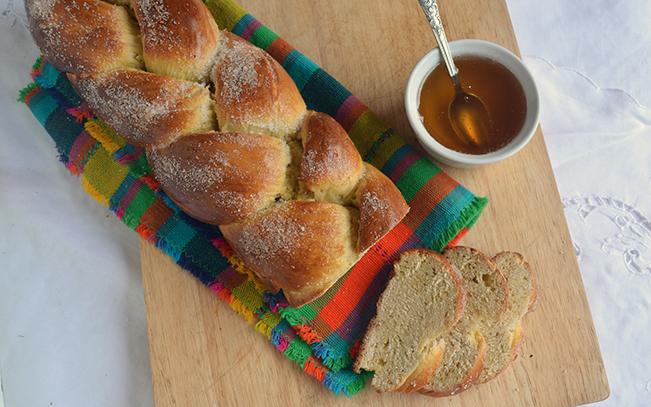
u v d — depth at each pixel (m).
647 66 0.74
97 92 0.61
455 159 0.64
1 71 0.73
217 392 0.66
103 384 0.71
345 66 0.70
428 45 0.70
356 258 0.61
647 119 0.73
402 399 0.65
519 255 0.66
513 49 0.70
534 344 0.66
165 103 0.60
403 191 0.67
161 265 0.67
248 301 0.66
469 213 0.66
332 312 0.66
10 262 0.72
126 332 0.71
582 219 0.73
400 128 0.69
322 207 0.60
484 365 0.65
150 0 0.60
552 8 0.75
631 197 0.72
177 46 0.60
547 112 0.74
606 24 0.75
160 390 0.66
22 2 0.73
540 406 0.65
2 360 0.71
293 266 0.60
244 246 0.61
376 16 0.71
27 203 0.73
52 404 0.71
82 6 0.61
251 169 0.59
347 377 0.65
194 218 0.66
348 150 0.60
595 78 0.74
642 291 0.71
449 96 0.66
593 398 0.65
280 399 0.65
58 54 0.62
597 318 0.71
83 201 0.73
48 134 0.73
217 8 0.70
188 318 0.66
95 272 0.72
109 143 0.68
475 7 0.70
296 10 0.71
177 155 0.60
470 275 0.66
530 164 0.68
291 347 0.65
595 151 0.73
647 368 0.71
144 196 0.67
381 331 0.65
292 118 0.61
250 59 0.61
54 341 0.71
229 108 0.59
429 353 0.64
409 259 0.66
